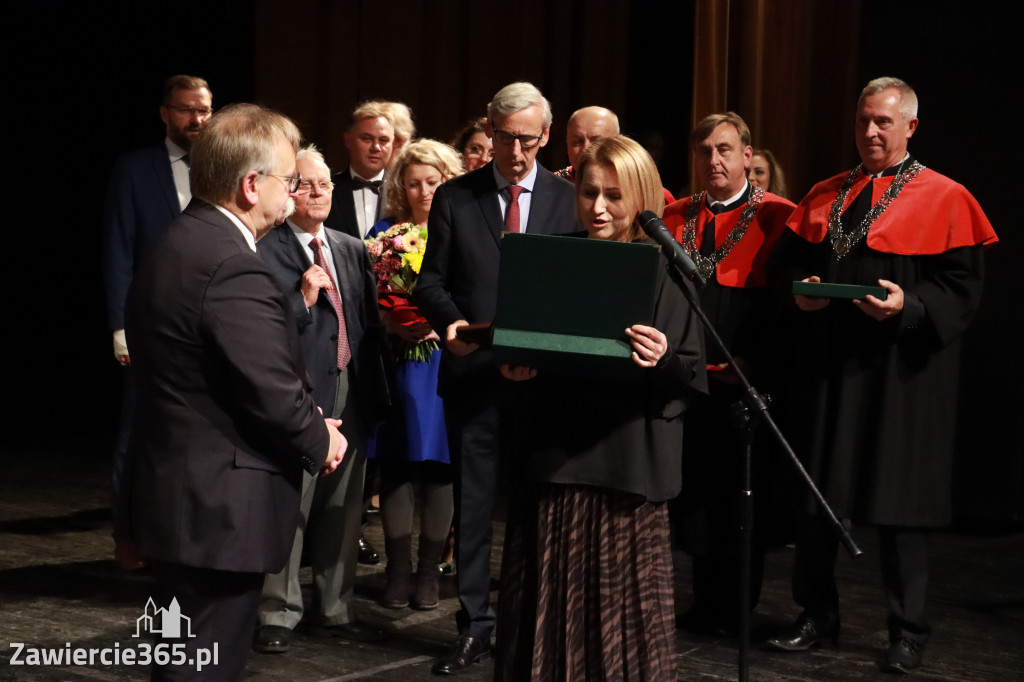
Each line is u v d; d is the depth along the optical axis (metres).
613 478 2.68
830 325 3.70
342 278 3.79
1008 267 5.65
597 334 2.58
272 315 2.34
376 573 4.67
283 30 6.70
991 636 4.08
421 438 4.07
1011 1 5.54
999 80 5.60
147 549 2.33
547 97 7.00
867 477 3.63
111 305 4.51
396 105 4.89
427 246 3.66
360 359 3.83
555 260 2.53
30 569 4.51
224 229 2.38
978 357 5.75
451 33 6.94
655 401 2.72
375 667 3.56
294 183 2.47
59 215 8.70
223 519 2.31
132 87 8.41
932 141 5.77
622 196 2.77
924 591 3.69
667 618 2.73
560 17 6.95
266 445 2.38
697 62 6.05
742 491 2.87
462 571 3.60
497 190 3.62
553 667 2.72
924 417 3.62
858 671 3.64
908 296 3.52
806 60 6.03
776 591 4.59
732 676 3.56
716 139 4.05
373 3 6.82
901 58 5.83
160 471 2.33
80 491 6.02
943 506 3.64
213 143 2.40
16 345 8.73
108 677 3.37
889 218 3.66
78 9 8.34
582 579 2.73
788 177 6.07
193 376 2.33
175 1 8.19
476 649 3.59
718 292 4.01
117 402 8.47
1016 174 5.59
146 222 4.53
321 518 3.82
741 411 2.83
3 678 3.32
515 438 2.83
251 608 2.42
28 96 8.44
